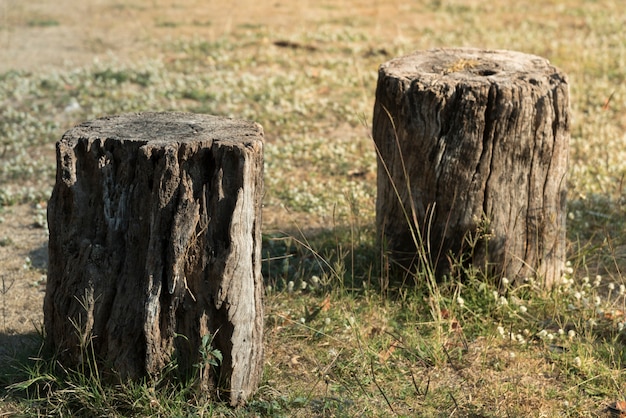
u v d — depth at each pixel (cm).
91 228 479
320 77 1215
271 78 1192
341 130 1025
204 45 1396
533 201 602
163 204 459
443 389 511
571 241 713
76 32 1540
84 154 475
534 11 1728
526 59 653
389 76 605
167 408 469
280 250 701
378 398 503
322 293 630
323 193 834
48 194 838
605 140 957
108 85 1162
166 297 466
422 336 573
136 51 1385
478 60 649
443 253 611
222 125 500
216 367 479
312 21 1636
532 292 612
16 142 977
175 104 1083
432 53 673
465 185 591
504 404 496
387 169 619
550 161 598
